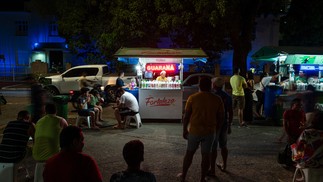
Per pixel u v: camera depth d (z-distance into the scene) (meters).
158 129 10.19
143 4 17.30
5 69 27.86
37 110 8.12
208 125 5.38
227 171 6.43
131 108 10.18
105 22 19.48
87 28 20.12
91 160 3.32
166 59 11.65
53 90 17.58
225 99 6.20
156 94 11.20
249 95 11.21
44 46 29.83
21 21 31.02
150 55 10.71
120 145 8.30
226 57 28.28
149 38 18.67
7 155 5.17
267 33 28.11
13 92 21.19
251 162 7.01
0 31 31.06
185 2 16.66
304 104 10.57
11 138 5.23
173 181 5.88
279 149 8.05
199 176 6.13
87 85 14.89
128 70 20.03
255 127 10.64
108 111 13.82
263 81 12.48
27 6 30.19
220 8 15.50
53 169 3.22
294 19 26.84
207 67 24.64
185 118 5.52
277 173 6.34
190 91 13.33
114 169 6.53
